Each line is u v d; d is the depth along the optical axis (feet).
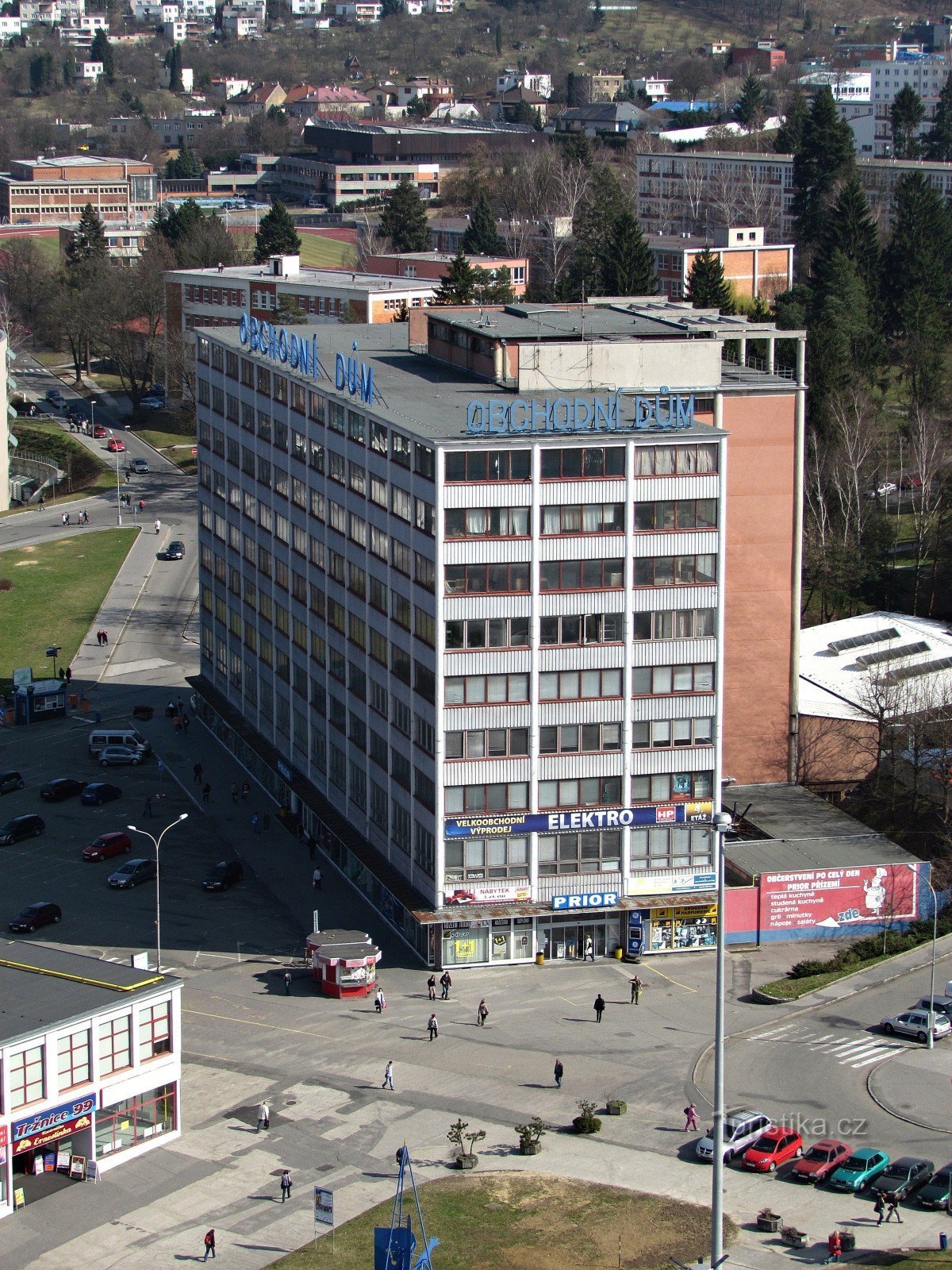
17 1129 357.61
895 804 563.07
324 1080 410.31
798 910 484.74
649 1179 364.99
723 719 506.48
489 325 565.53
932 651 631.56
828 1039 428.15
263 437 599.98
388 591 488.85
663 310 636.89
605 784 469.57
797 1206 355.15
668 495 461.37
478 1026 437.58
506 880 467.52
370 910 513.86
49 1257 340.80
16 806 601.62
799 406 529.45
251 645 630.74
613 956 479.41
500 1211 351.87
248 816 593.83
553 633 460.14
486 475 450.30
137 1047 378.73
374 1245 336.08
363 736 517.55
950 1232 345.10
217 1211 355.97
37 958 400.88
